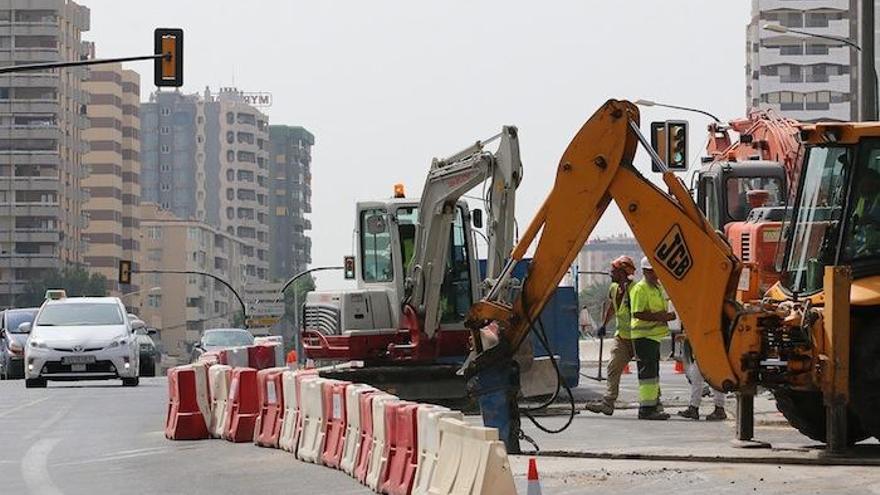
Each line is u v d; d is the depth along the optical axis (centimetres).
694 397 2916
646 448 2239
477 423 2777
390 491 1814
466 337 3550
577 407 3266
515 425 2184
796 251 2200
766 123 3969
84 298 4812
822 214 2169
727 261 2092
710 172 3859
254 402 2567
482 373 2181
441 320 3541
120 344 4569
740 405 2253
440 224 3431
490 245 3216
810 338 2055
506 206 3228
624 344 2983
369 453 1950
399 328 3562
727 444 2331
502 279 2191
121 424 3005
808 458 2005
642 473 1889
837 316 2042
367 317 3572
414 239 3581
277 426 2456
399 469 1802
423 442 1728
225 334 6725
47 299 5412
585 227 2150
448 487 1600
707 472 1889
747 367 2080
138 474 2098
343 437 2119
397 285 3569
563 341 3831
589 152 2145
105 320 4694
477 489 1507
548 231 2161
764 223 3319
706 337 2098
